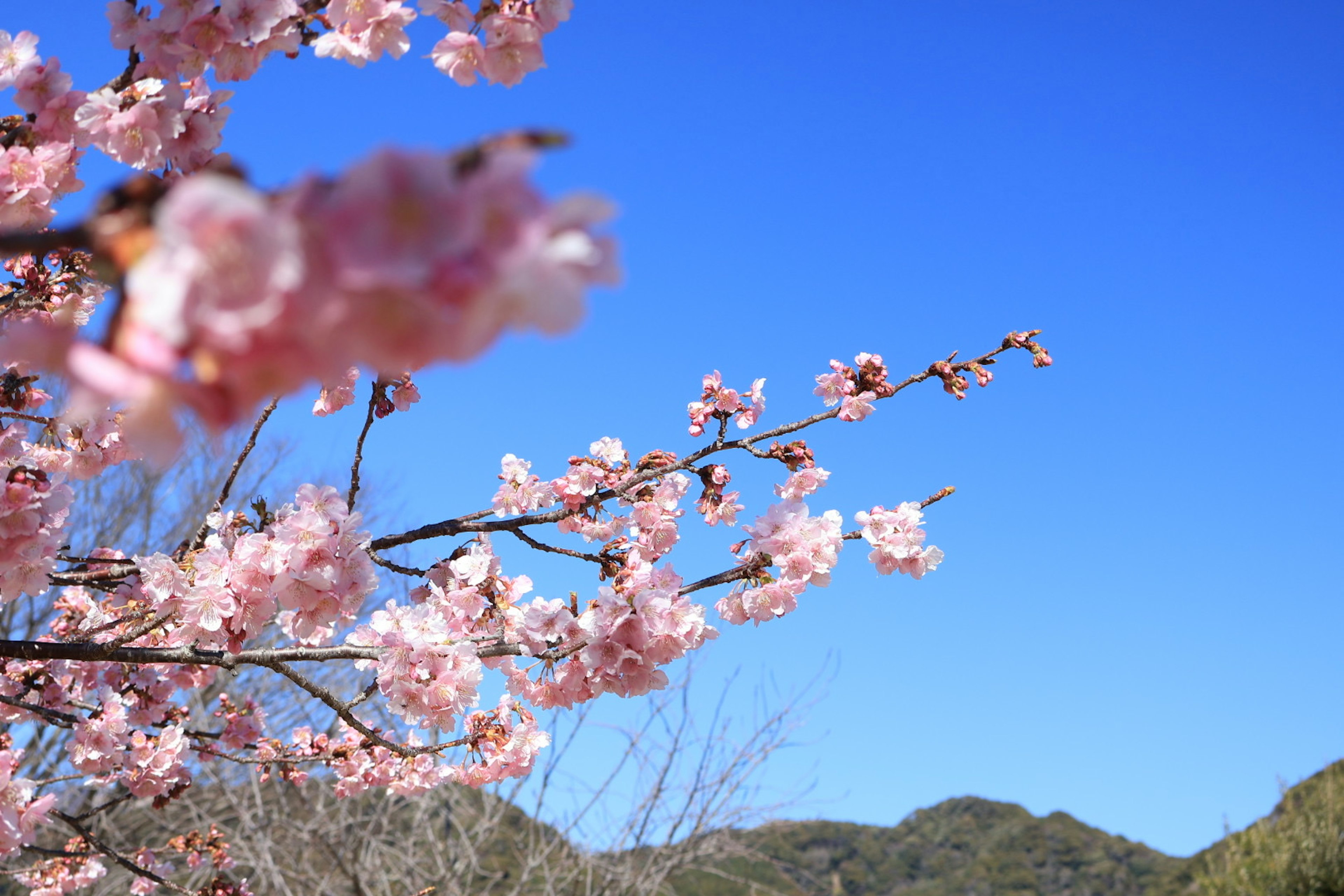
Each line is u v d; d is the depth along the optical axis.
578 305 0.83
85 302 4.34
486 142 0.94
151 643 4.87
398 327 0.83
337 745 5.66
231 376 0.88
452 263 0.81
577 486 4.91
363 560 3.78
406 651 3.92
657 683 4.02
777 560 4.18
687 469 4.83
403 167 0.81
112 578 4.58
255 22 3.09
